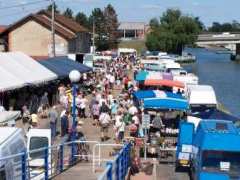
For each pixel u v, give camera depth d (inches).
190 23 6240.2
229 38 7071.9
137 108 1445.6
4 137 553.3
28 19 3316.9
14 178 546.3
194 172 975.0
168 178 1021.2
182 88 1888.5
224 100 2950.3
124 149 866.8
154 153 1168.8
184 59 5920.3
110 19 6943.9
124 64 3959.2
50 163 830.5
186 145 1074.1
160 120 1280.8
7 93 1525.6
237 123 1352.1
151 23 6560.0
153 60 3969.0
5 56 1672.0
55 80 1882.4
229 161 914.1
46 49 3319.4
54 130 1239.5
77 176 847.7
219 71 5064.0
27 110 1428.4
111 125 1464.1
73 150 971.9
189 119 1339.8
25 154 612.4
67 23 3750.0
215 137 919.7
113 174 645.3
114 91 2448.3
